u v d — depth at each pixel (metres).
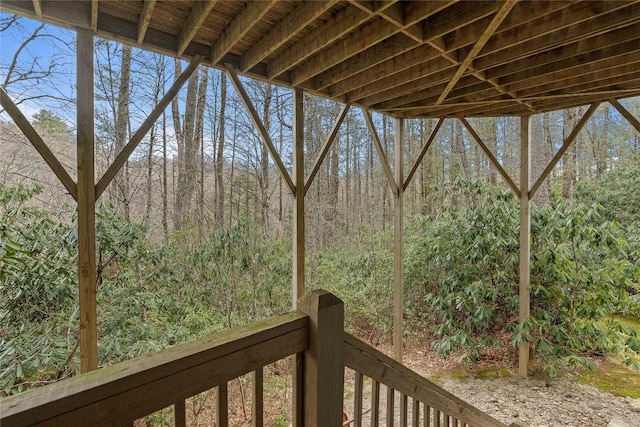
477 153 10.24
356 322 5.81
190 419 3.45
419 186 9.52
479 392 4.02
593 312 4.23
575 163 9.25
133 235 3.44
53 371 3.02
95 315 2.24
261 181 7.09
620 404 3.71
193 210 6.36
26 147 4.69
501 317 4.96
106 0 2.14
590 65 2.87
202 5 2.11
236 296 4.41
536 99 3.61
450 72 3.01
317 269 5.90
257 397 0.80
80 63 2.20
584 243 4.23
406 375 1.27
